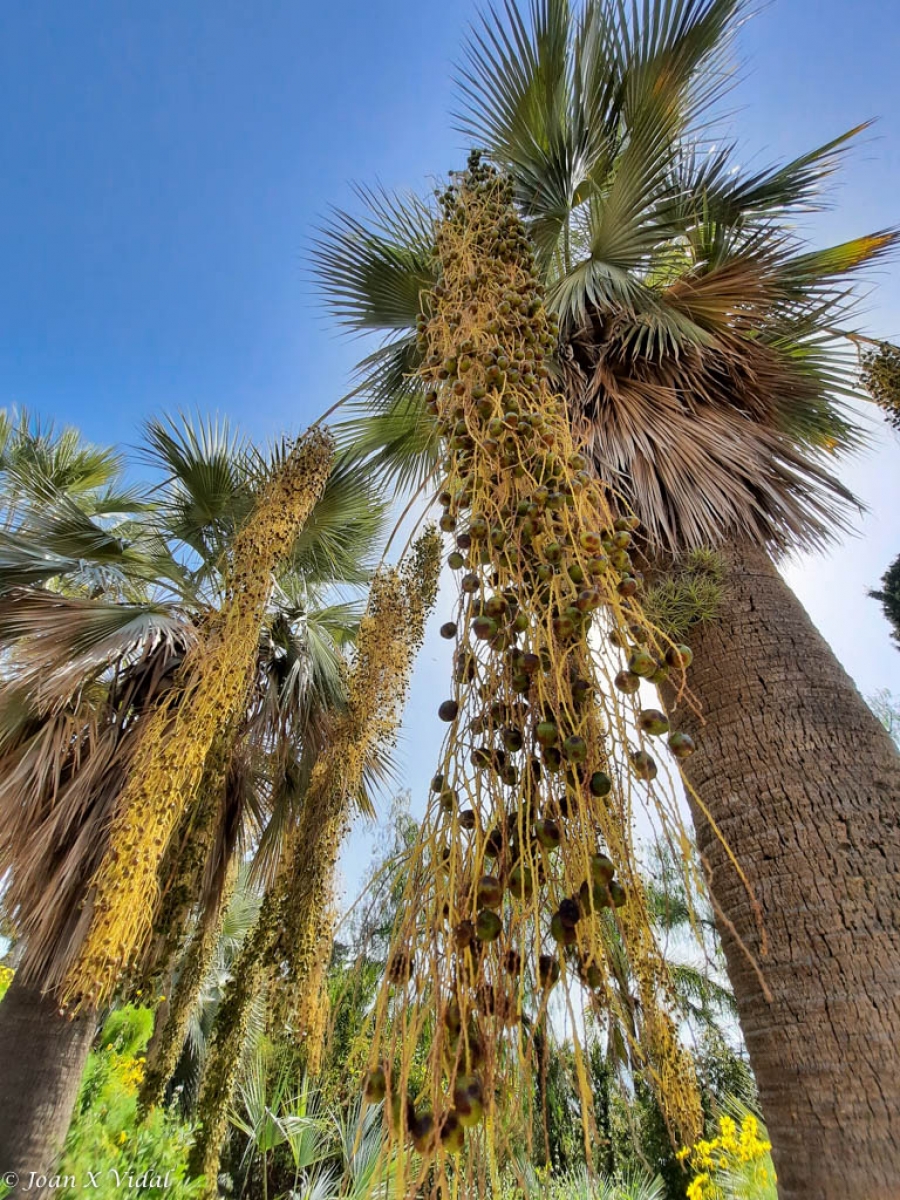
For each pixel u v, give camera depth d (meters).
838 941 1.44
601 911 0.70
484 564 0.99
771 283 3.16
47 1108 3.02
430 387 1.35
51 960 3.20
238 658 3.20
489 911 0.68
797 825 1.59
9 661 3.76
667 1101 0.94
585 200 3.66
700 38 3.03
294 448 3.80
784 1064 1.40
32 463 5.34
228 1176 5.59
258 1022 5.40
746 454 2.53
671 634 1.97
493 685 0.86
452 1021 0.64
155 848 2.72
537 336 1.38
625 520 0.99
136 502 6.04
